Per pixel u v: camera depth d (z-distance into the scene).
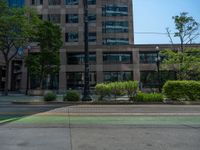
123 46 51.91
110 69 51.81
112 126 8.98
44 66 37.44
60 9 58.88
